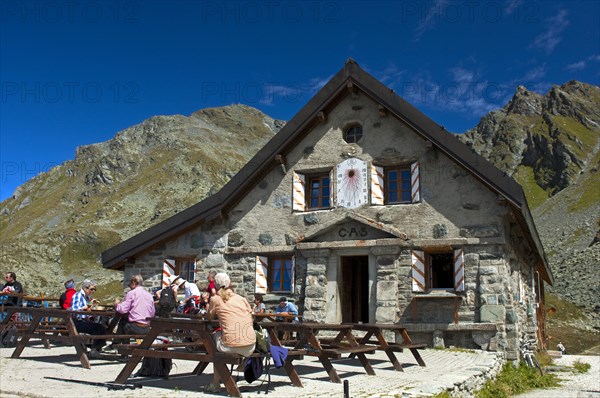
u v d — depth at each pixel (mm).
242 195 17672
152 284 18031
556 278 80062
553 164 179375
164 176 193500
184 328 7438
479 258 14719
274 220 17141
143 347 7633
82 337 9688
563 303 63938
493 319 14242
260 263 16969
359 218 15984
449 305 14820
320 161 16984
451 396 8070
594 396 12328
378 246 15641
